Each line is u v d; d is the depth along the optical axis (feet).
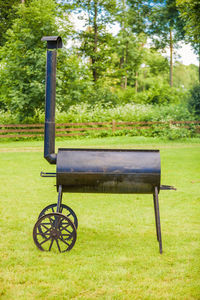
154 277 11.59
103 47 114.62
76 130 74.08
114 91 118.11
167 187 15.62
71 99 85.92
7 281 11.27
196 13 51.80
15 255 13.51
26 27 76.02
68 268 12.34
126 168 14.61
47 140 15.47
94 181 14.70
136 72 160.15
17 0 107.45
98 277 11.57
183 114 78.13
